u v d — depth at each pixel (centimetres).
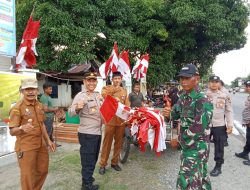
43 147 429
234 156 741
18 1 1424
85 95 491
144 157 711
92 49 1343
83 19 1254
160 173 596
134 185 529
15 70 828
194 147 355
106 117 477
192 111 351
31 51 819
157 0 1653
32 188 411
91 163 486
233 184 538
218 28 1565
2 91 671
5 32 711
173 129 733
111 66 939
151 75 1688
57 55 1255
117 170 609
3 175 575
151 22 1594
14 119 397
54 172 593
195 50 1839
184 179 354
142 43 1602
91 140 481
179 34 1692
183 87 358
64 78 1416
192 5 1573
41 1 1254
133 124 485
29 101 412
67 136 862
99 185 525
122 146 655
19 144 408
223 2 1672
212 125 589
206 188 360
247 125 691
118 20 1405
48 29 1177
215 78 591
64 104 1508
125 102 613
